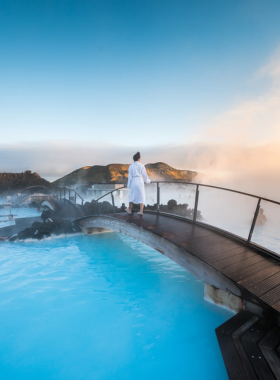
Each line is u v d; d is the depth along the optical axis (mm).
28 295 5488
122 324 4309
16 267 7301
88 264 7582
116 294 5547
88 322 4383
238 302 4074
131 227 7125
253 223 5164
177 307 4863
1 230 11586
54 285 6062
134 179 7918
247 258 4609
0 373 3129
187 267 4934
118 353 3539
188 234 5934
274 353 2809
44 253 8648
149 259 8102
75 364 3305
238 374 2605
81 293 5613
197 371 3186
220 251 4902
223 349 2988
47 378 3043
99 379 3037
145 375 3111
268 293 3520
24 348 3646
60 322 4387
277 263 4438
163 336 3947
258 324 3414
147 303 5102
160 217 7938
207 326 4176
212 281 4312
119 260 7980
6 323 4344
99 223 9305
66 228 11219
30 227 11609
